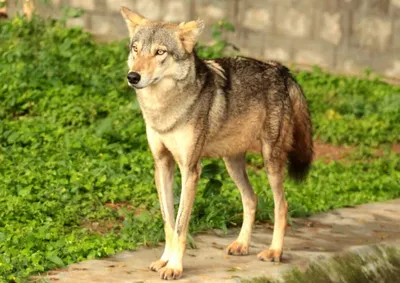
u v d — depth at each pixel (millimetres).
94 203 12828
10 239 11086
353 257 11102
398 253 11484
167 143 10312
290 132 11219
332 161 16016
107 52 19891
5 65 17875
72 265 10523
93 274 10242
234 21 21188
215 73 10594
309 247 11508
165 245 10812
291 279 10422
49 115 16281
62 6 22047
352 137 17172
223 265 10695
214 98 10445
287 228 12312
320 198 13836
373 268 11109
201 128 10328
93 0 21922
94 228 12047
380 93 19422
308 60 20844
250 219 11211
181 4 21500
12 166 13859
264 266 10680
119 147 15008
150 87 10094
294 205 12969
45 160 14266
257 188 13797
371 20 20250
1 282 9789
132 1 21812
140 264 10672
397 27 20062
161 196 10539
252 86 10836
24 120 15883
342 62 20594
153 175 14000
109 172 13883
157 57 10000
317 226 12469
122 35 21750
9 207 12164
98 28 21984
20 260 10375
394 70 20234
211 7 21297
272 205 12898
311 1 20625
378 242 11742
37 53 18359
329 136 17203
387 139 17312
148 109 10203
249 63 11008
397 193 14406
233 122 10672
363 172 15508
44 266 10320
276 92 11047
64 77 17844
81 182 13297
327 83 19938
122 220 12375
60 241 11125
